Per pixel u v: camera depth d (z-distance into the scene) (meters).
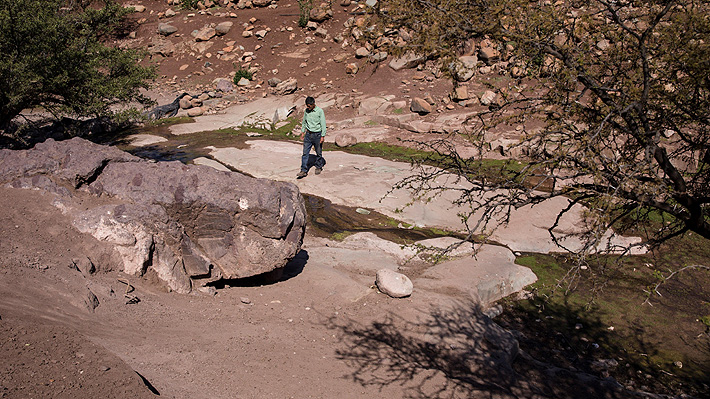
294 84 18.94
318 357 5.00
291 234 6.19
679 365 5.95
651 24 3.85
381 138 14.57
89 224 5.39
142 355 4.14
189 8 25.19
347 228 9.17
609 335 6.52
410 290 6.52
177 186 5.87
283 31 22.22
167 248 5.71
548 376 5.59
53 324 3.89
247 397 4.06
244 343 4.94
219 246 6.04
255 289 6.37
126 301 4.96
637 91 3.69
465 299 6.62
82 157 5.94
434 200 10.10
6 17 11.12
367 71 18.69
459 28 4.00
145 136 15.46
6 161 5.87
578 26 4.05
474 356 5.48
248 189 5.96
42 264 4.70
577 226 9.08
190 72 21.33
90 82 12.65
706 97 3.96
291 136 15.44
